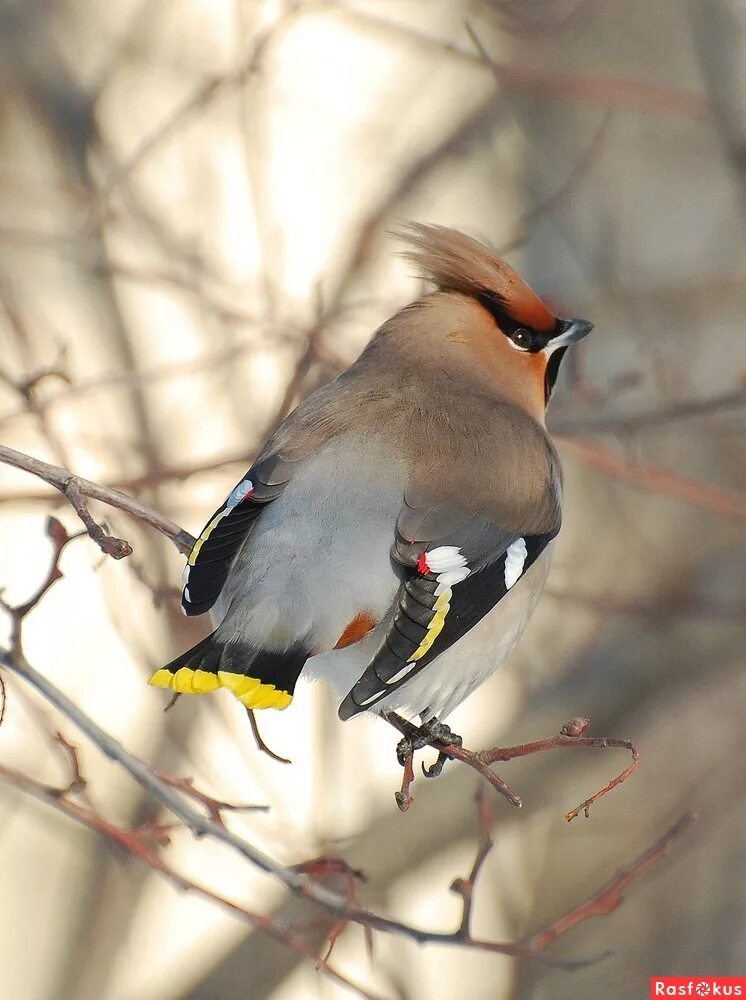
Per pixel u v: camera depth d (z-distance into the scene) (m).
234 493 8.27
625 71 14.90
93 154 13.64
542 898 13.58
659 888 13.73
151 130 13.79
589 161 13.24
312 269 13.84
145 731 12.29
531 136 14.91
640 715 13.55
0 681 7.29
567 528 14.48
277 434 8.58
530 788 13.01
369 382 8.94
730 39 12.96
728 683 13.95
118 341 13.09
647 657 13.68
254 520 8.17
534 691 13.57
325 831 11.38
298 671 7.68
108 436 12.52
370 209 13.96
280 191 14.13
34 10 13.77
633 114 15.15
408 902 12.94
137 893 12.05
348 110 14.49
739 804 13.80
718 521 14.27
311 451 8.38
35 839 12.54
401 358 9.19
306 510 8.13
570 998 13.36
